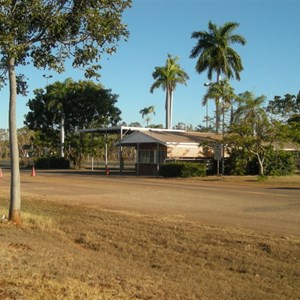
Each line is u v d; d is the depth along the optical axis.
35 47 11.55
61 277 7.01
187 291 6.87
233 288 7.12
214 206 17.23
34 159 61.16
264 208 16.56
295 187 27.48
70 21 11.05
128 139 44.53
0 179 33.41
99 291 6.45
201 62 48.50
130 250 9.66
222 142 36.97
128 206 17.28
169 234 10.88
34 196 20.55
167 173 38.31
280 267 8.18
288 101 71.94
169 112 56.38
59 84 61.19
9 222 12.16
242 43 49.25
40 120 63.56
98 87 61.91
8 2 10.02
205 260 8.77
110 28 11.03
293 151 42.81
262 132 35.91
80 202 18.53
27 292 6.11
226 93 43.00
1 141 99.75
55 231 11.49
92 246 10.16
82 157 62.84
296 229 11.95
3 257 8.07
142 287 6.86
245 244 9.75
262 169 36.59
